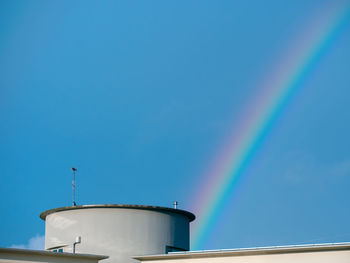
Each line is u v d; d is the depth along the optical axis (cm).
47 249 4884
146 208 4819
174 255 3778
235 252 3609
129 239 4722
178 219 5022
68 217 4809
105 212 4741
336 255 3378
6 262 3434
